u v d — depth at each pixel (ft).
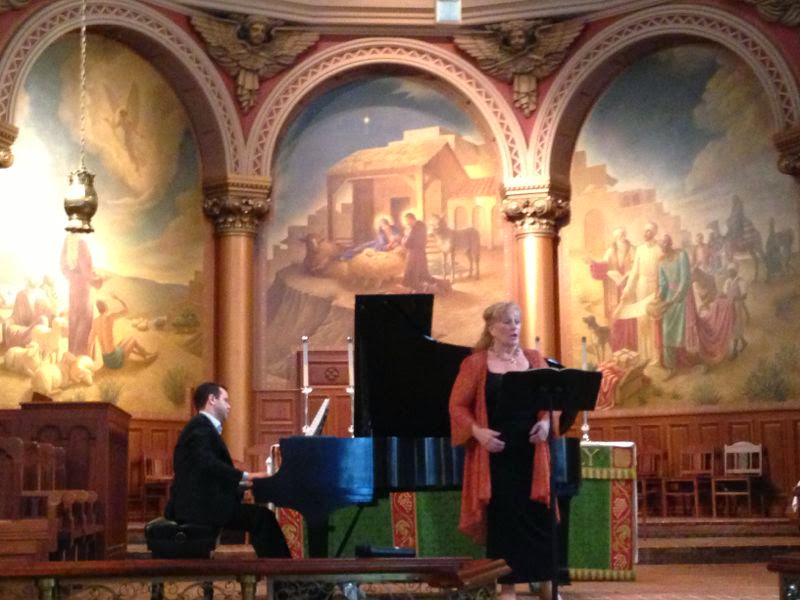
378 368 26.86
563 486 25.40
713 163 50.55
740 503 48.78
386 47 53.47
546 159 52.60
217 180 52.13
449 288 53.98
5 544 25.75
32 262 47.01
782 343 48.08
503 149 53.06
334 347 53.57
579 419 52.01
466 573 19.54
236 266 52.03
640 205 52.16
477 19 52.90
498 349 24.47
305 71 53.11
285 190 54.13
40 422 34.88
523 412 23.22
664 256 51.37
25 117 47.19
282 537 27.58
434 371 26.61
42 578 20.02
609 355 52.13
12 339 46.01
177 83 51.83
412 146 54.75
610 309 52.34
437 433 27.37
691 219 50.93
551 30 52.75
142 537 45.96
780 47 48.29
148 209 51.03
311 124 54.60
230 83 52.42
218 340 52.13
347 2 52.80
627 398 51.55
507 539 24.12
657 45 51.78
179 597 23.41
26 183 47.06
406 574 19.79
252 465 50.06
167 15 50.83
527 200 52.49
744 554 40.98
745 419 48.73
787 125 47.78
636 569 38.45
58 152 48.29
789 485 47.44
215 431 27.55
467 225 54.13
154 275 50.90
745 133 49.73
